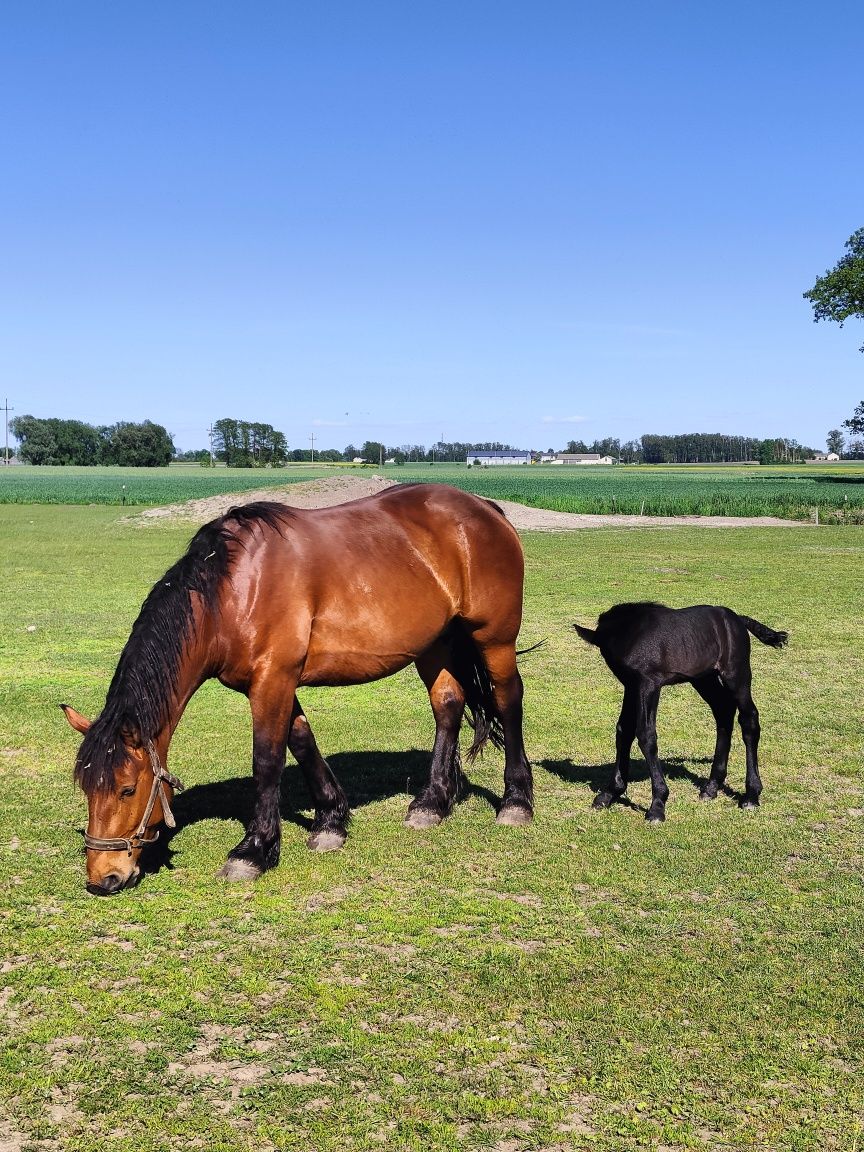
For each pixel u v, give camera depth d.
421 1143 3.26
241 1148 3.25
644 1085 3.59
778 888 5.41
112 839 5.01
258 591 5.54
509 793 6.58
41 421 158.00
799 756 8.04
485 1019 4.04
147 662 5.08
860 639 13.21
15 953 4.65
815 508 43.38
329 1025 3.99
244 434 158.25
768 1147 3.28
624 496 60.66
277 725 5.65
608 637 6.62
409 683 11.38
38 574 21.11
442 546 6.26
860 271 67.81
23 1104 3.49
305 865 5.72
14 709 9.53
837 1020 4.05
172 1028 3.96
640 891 5.37
